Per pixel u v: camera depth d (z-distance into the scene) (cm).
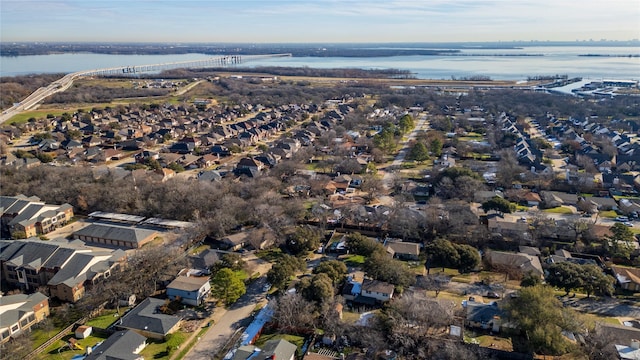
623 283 9725
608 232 11738
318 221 12850
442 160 18950
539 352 7662
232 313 8906
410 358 7525
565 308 8444
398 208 13150
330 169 18162
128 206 14012
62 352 7712
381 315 8294
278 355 7194
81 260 9731
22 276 9781
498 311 8425
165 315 8431
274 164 18762
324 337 7969
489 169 17700
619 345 7562
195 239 11825
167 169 17188
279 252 11488
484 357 7394
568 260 10606
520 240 11675
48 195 14088
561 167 18375
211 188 14162
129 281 9388
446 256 10494
